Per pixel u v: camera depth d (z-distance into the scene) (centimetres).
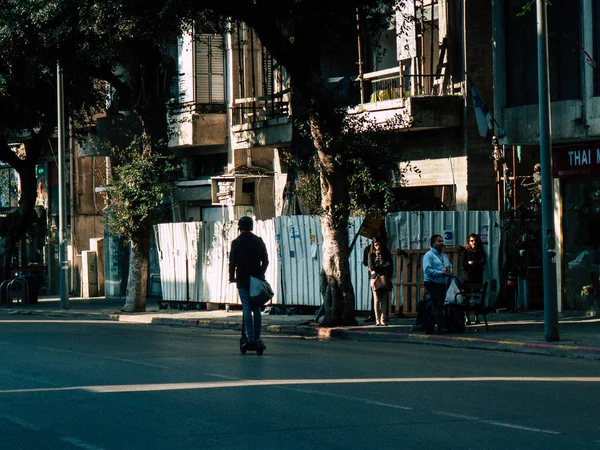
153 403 1252
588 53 2412
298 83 2475
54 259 5038
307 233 2933
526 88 2592
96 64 3466
